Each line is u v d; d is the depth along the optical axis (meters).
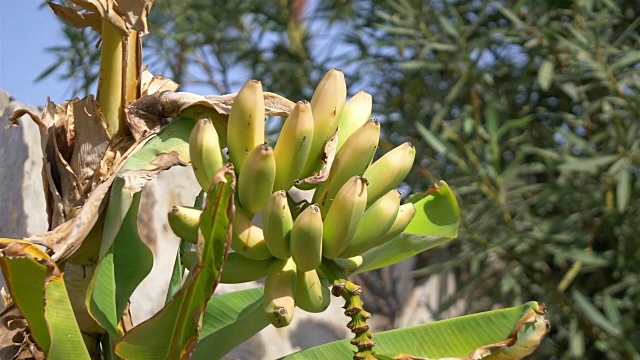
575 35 3.21
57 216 1.58
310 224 1.41
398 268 4.13
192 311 1.43
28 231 2.17
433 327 1.58
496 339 1.55
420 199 1.75
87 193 1.58
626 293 3.69
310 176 1.53
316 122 1.52
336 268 1.46
